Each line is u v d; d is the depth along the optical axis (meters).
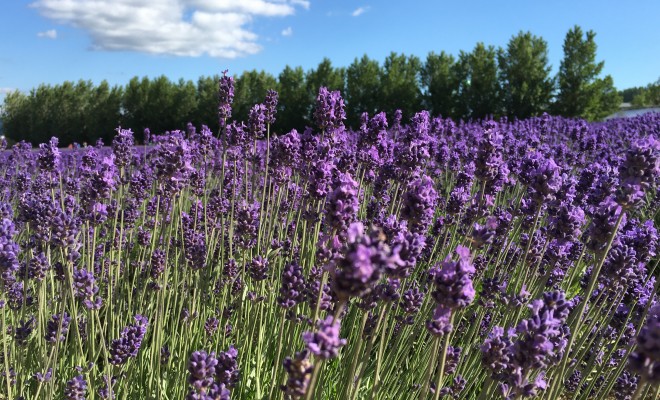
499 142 0.45
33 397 0.38
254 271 0.42
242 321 0.51
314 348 0.21
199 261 0.46
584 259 0.66
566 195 0.46
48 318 0.47
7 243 0.32
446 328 0.26
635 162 0.34
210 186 1.00
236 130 0.67
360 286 0.20
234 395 0.42
